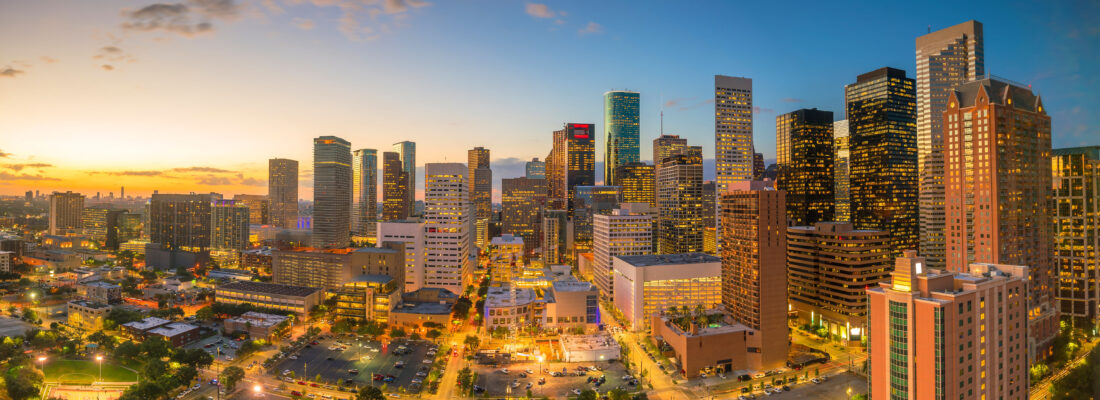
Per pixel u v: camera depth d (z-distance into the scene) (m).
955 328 166.75
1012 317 187.12
